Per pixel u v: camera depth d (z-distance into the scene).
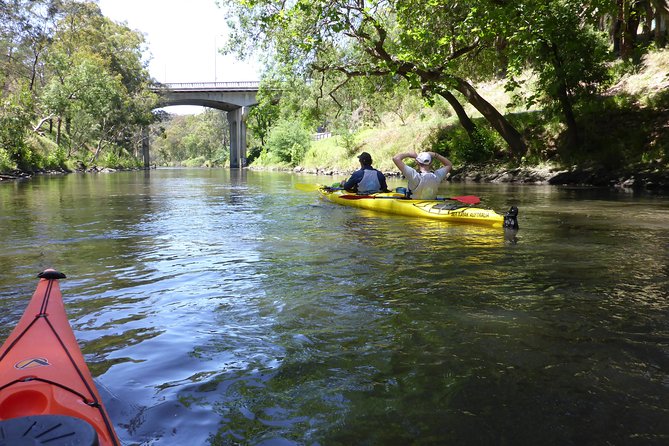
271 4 18.20
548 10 16.70
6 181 24.12
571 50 18.06
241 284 4.18
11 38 39.38
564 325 3.15
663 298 3.72
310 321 3.27
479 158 23.91
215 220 8.30
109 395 2.27
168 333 3.05
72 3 53.72
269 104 22.77
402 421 2.06
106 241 6.27
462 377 2.44
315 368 2.56
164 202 11.80
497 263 4.93
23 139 35.03
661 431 1.96
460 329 3.09
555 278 4.33
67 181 24.47
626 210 9.60
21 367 1.96
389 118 40.38
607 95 22.39
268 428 2.02
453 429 1.99
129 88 63.38
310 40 17.41
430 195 9.21
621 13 21.86
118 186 19.52
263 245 5.96
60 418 1.39
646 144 18.11
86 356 2.71
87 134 49.59
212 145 117.38
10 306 3.52
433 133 29.41
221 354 2.74
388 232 6.95
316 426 2.03
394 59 18.94
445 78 17.81
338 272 4.58
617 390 2.29
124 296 3.84
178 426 2.03
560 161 19.89
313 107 23.22
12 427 1.33
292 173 39.59
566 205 10.63
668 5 14.77
